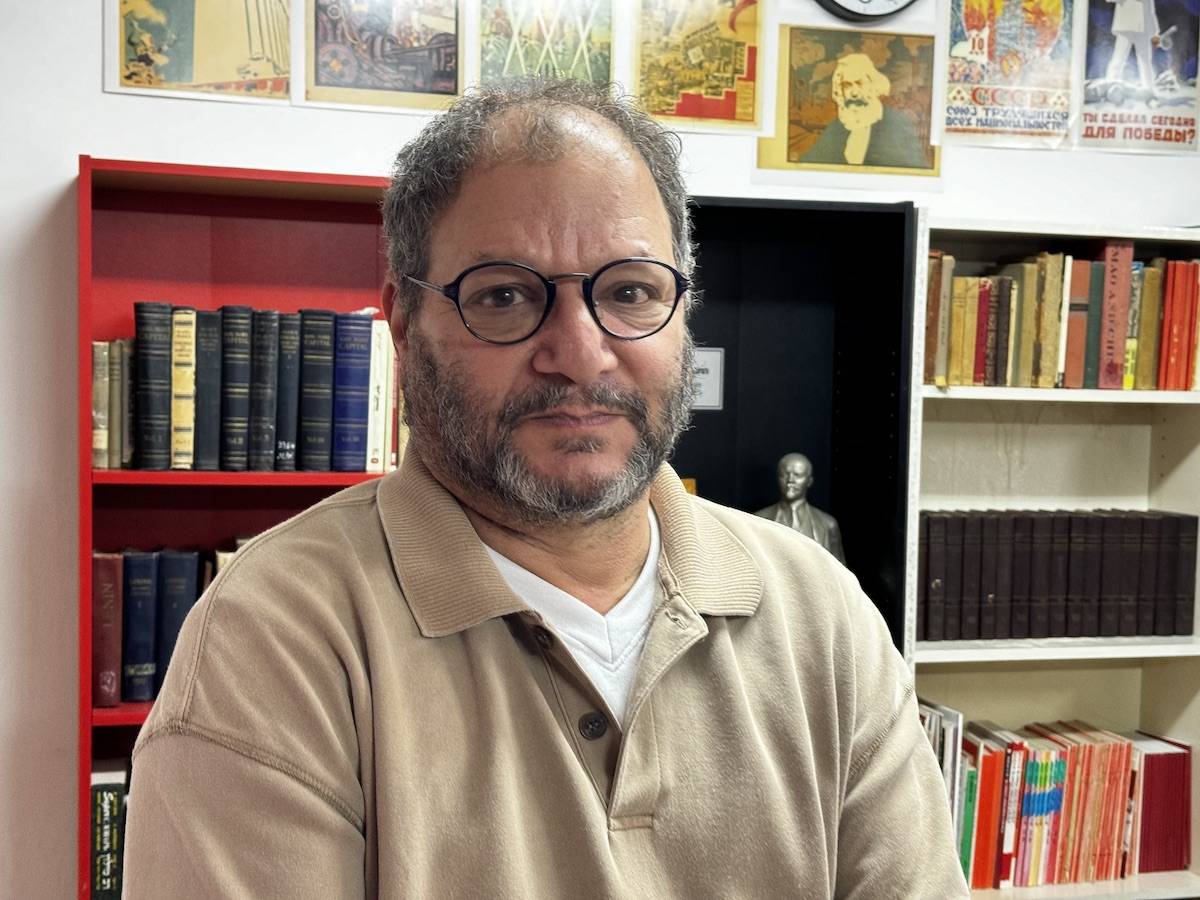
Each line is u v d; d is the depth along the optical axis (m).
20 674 2.25
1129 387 2.47
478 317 0.93
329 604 0.91
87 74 2.25
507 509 0.96
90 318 1.99
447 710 0.90
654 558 1.05
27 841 2.26
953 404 2.66
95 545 2.27
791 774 1.01
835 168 2.62
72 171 2.25
